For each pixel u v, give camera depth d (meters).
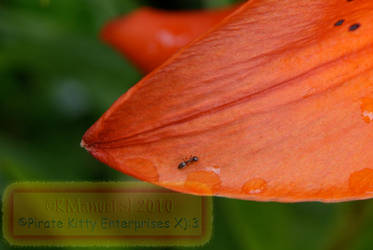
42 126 0.40
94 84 0.36
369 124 0.20
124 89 0.36
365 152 0.20
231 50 0.20
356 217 0.29
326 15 0.20
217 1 0.34
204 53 0.19
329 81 0.20
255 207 0.29
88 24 0.37
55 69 0.36
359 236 0.30
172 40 0.26
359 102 0.20
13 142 0.38
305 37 0.20
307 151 0.20
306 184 0.19
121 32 0.27
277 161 0.19
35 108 0.40
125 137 0.19
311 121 0.20
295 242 0.32
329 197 0.19
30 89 0.40
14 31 0.35
